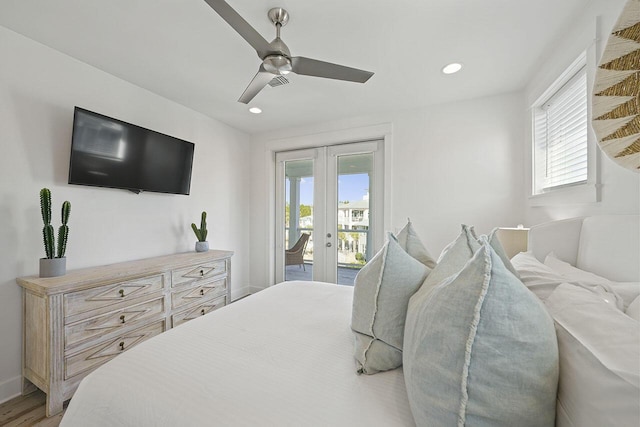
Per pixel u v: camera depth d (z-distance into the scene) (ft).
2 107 5.64
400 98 9.03
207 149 10.69
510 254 6.46
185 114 9.75
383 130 10.27
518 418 1.74
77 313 5.55
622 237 3.52
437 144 9.51
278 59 4.85
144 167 7.96
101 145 6.89
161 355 3.32
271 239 12.66
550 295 2.93
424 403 1.95
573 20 5.34
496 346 1.77
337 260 11.64
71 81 6.70
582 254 4.32
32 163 6.06
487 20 5.39
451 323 1.90
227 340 3.72
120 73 7.46
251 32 4.38
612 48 2.72
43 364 5.28
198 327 4.13
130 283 6.55
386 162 10.23
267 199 12.62
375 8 5.08
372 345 3.11
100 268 6.76
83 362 5.63
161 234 8.89
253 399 2.55
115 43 6.17
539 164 7.50
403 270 3.23
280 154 12.67
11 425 4.97
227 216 11.72
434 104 9.50
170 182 8.77
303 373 2.98
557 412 1.88
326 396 2.60
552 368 1.86
